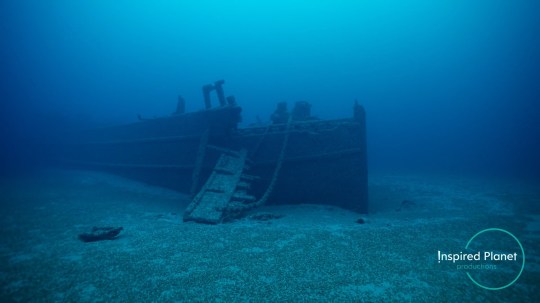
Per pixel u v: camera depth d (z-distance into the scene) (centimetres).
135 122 2656
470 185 2850
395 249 1029
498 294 744
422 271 859
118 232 1155
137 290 737
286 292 724
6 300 700
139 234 1185
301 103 2225
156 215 1527
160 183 2414
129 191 2217
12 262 914
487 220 1467
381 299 702
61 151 3594
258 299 692
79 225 1319
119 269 858
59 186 2308
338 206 1773
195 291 728
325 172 1811
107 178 2653
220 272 830
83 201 1817
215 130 2012
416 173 4119
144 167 2516
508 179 3303
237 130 2034
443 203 2011
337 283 774
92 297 709
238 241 1095
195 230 1241
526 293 754
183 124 2231
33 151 3788
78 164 3269
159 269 853
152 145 2489
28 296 717
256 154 1956
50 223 1341
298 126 1942
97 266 877
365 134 1741
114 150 2891
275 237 1143
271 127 1981
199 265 882
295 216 1544
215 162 2017
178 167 2233
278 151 1916
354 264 894
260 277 804
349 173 1758
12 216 1452
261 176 1925
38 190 2136
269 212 1655
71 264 892
